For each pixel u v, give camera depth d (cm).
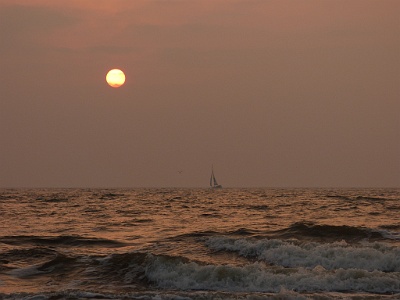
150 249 11994
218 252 11381
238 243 11500
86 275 9744
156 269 9538
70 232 15850
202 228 16075
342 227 13262
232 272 9081
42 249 11781
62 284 9250
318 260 10088
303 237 12750
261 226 16188
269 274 8956
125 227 17038
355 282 8681
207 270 9200
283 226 16050
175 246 12062
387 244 10919
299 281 8750
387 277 8731
